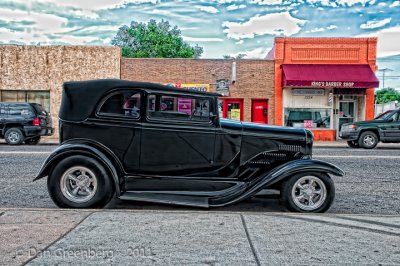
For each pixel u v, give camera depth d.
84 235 3.54
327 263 2.95
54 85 20.64
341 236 3.61
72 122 5.01
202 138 5.12
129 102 5.05
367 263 2.96
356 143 16.27
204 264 2.90
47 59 20.56
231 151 5.18
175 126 5.08
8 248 3.18
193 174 5.16
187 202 4.84
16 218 4.10
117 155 5.04
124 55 34.34
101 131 5.02
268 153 5.27
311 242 3.43
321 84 18.83
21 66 20.59
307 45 19.86
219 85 20.14
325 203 4.89
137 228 3.78
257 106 20.47
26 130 15.37
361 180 7.96
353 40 19.73
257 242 3.41
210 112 5.14
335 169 4.87
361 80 18.80
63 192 4.82
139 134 5.04
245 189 5.00
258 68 20.16
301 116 20.16
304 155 5.32
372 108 19.81
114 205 5.26
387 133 15.35
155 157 5.07
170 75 20.28
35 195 6.13
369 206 5.67
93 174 4.82
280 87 20.06
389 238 3.56
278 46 19.92
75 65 20.56
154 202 4.80
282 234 3.65
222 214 4.45
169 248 3.23
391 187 7.22
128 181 5.10
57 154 4.83
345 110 20.47
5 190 6.53
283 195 4.93
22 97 20.88
